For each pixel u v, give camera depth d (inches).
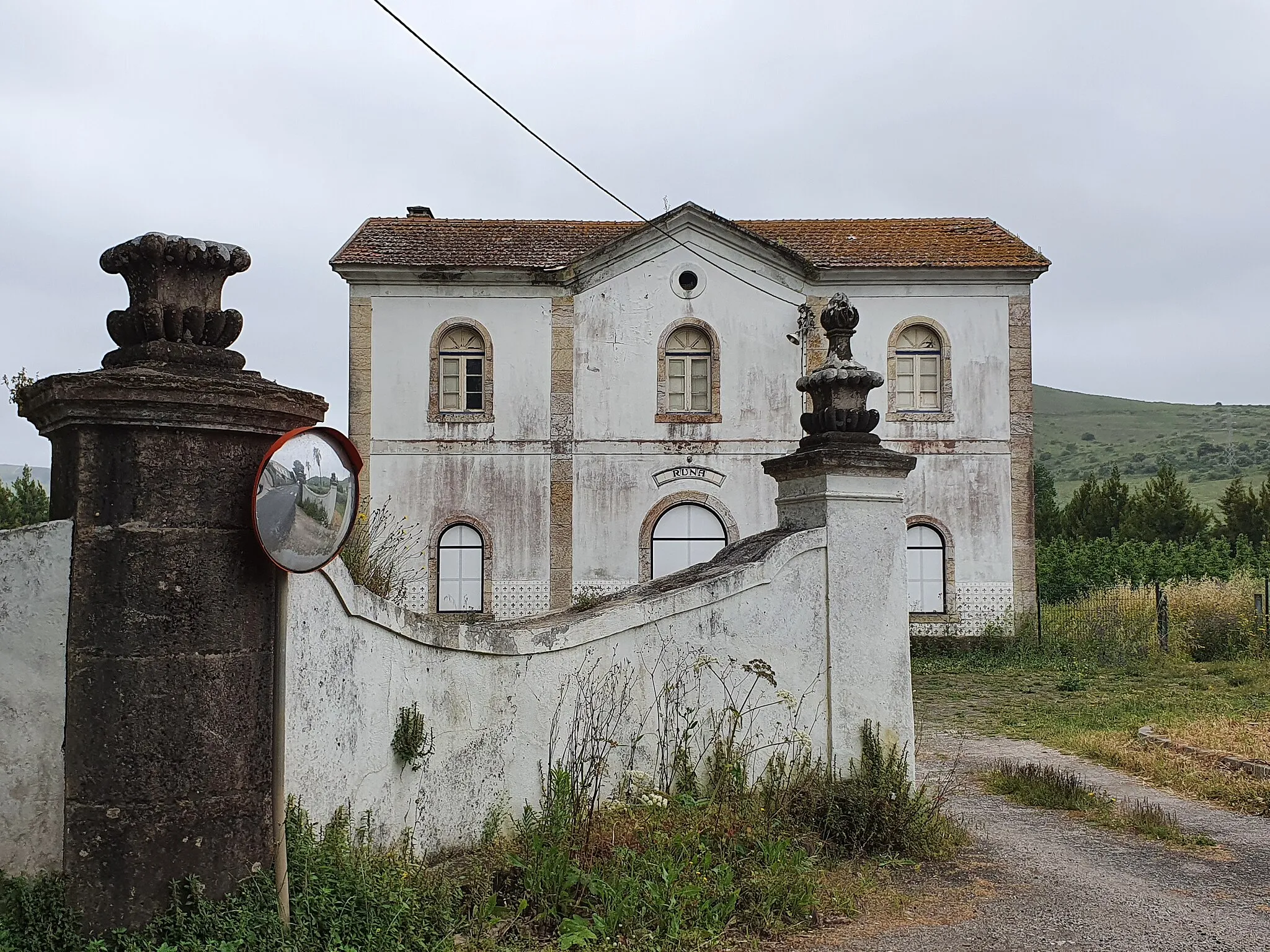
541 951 196.1
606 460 924.0
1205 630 871.1
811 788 285.1
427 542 913.5
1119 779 410.6
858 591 299.6
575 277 930.1
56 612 159.2
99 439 158.9
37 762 158.9
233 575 164.6
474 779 248.1
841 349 319.6
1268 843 301.4
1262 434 4537.4
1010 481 928.3
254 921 160.2
